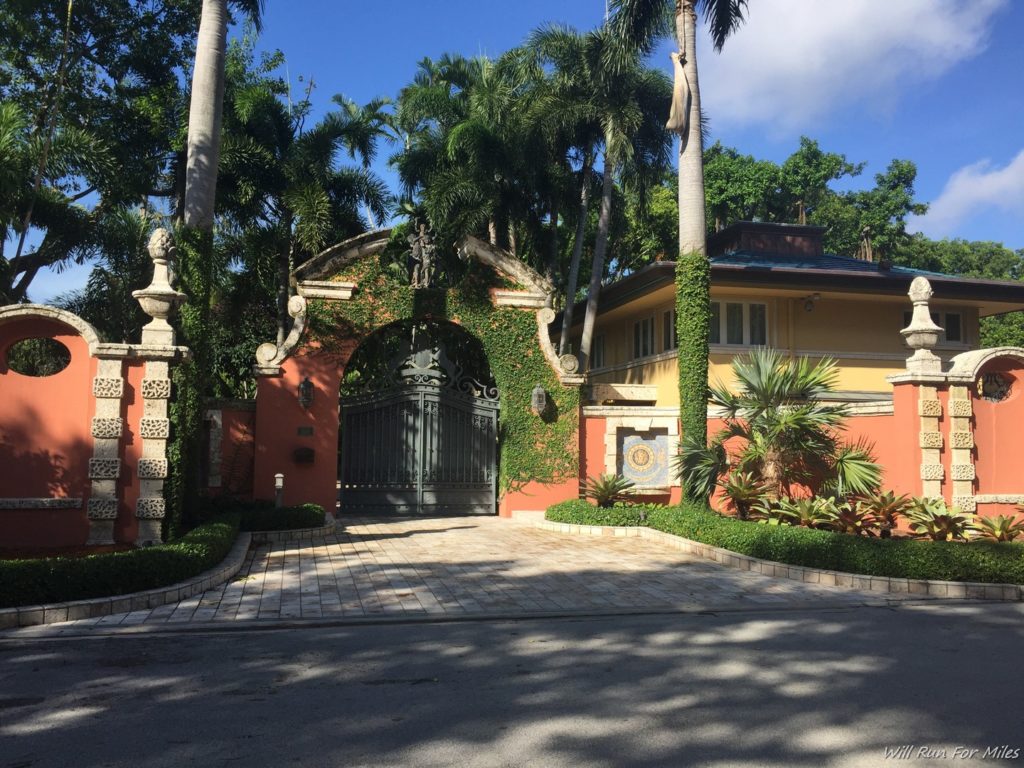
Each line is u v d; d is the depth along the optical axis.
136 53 18.42
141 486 10.23
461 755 4.22
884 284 19.30
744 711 4.96
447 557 11.35
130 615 7.65
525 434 16.50
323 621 7.48
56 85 17.25
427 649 6.54
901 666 6.01
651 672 5.86
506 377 16.59
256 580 9.50
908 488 12.80
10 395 10.17
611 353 24.62
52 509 10.12
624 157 19.70
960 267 39.62
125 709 4.96
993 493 12.98
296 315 15.65
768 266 18.80
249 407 15.58
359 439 16.39
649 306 21.67
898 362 20.77
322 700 5.15
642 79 20.31
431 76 28.02
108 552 9.51
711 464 13.22
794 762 4.15
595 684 5.54
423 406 16.66
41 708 4.98
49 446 10.20
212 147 13.41
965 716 4.86
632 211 29.34
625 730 4.62
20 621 7.20
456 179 19.86
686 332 13.80
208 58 13.47
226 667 5.96
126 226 18.89
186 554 8.88
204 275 13.01
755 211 35.69
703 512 13.27
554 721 4.77
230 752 4.25
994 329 36.09
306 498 15.26
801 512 11.73
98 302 18.86
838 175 36.16
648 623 7.58
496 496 16.91
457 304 16.50
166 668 5.93
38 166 14.62
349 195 20.95
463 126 20.16
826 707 5.04
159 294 10.62
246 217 19.72
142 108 18.08
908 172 36.59
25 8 16.38
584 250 30.02
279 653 6.39
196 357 12.70
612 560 11.24
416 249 16.45
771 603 8.51
